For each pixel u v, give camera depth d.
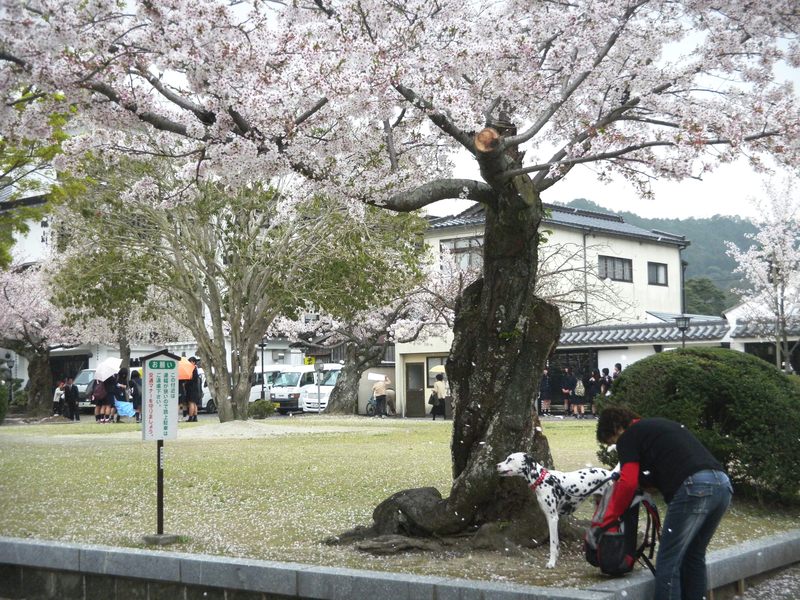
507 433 6.97
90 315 22.81
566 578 5.86
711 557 6.37
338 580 5.84
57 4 6.54
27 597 7.12
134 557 6.62
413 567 6.27
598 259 37.00
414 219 22.53
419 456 14.50
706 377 9.29
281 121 7.41
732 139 7.48
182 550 7.02
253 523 8.31
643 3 8.26
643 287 39.16
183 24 6.81
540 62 8.75
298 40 7.77
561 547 6.90
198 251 21.80
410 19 8.31
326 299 22.22
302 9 8.30
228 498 9.91
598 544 5.85
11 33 6.39
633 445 5.46
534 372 7.09
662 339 32.56
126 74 7.23
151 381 7.48
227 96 7.18
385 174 8.73
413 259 22.88
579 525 7.23
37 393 38.81
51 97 7.27
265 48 7.41
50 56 6.62
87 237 21.39
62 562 6.93
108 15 6.82
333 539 7.34
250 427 21.28
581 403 33.50
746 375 9.31
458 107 7.32
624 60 8.44
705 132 7.59
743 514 8.97
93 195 19.64
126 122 7.49
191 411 27.22
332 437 19.61
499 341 7.09
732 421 9.35
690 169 7.91
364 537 7.36
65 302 21.89
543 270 26.62
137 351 45.78
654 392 9.41
